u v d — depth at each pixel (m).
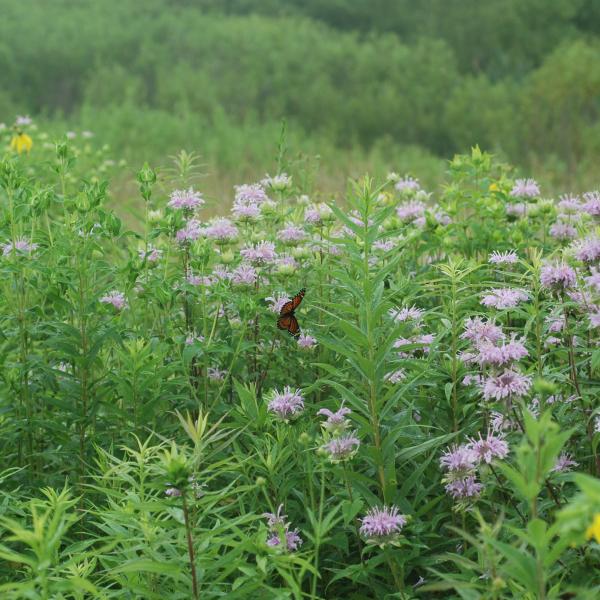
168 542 2.60
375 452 2.96
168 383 3.68
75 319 4.43
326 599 3.12
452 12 46.28
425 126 36.50
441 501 3.23
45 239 4.04
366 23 52.16
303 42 44.19
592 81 30.03
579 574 2.66
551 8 43.28
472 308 3.90
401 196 5.19
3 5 47.19
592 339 3.30
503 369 2.87
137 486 2.74
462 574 2.68
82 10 49.75
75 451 3.69
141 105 38.25
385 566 3.10
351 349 3.18
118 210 7.45
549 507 2.83
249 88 39.03
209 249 3.79
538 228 4.82
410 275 4.32
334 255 4.10
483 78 37.75
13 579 3.03
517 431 2.90
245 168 16.25
